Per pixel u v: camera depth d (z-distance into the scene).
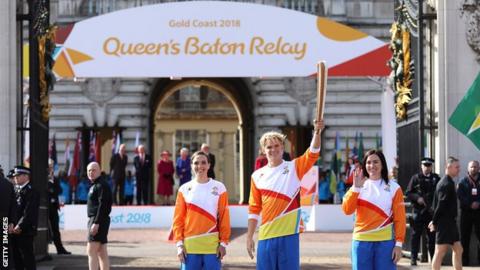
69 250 26.48
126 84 51.81
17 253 19.25
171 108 84.38
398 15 23.66
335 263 22.33
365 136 51.97
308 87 52.00
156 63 29.64
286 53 29.84
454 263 18.77
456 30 21.53
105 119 51.69
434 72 21.97
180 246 14.37
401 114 23.23
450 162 18.70
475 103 21.48
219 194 14.46
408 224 22.62
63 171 43.31
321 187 43.75
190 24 29.58
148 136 52.66
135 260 23.19
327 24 29.95
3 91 20.81
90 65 29.67
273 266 13.52
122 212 34.59
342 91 52.09
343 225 33.56
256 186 13.68
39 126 22.50
